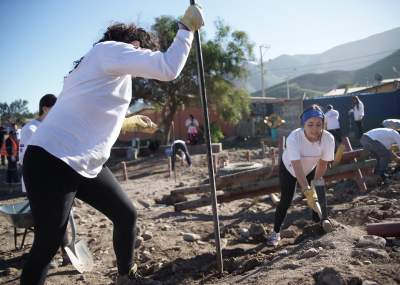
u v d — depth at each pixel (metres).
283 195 4.85
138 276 3.46
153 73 2.67
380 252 3.28
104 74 2.79
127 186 13.03
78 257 4.58
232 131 31.50
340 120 24.55
